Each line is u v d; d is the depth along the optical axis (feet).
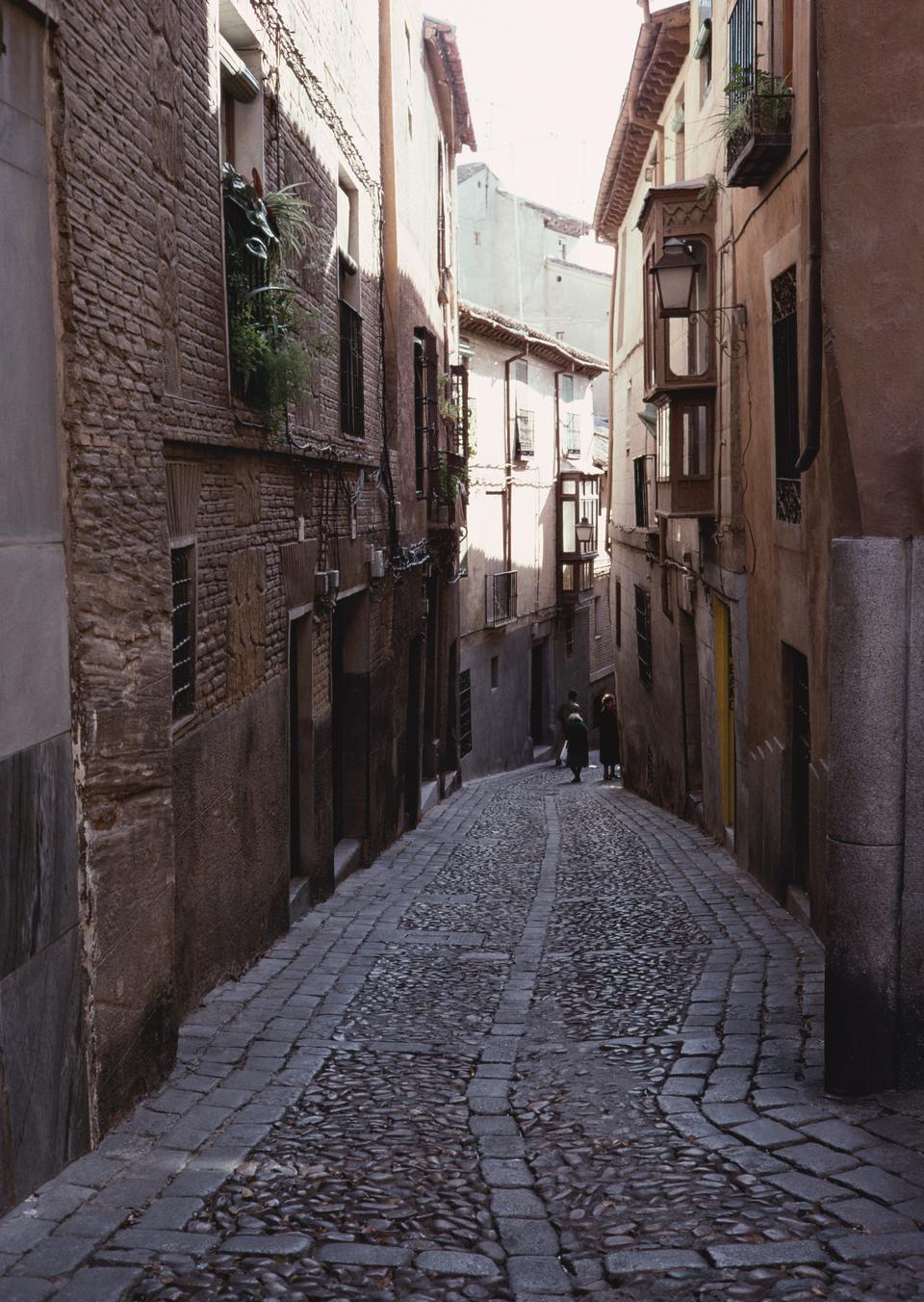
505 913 34.45
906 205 17.01
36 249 14.85
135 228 18.17
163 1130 16.60
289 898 31.19
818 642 26.89
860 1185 14.02
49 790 14.76
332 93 36.73
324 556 35.60
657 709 61.62
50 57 15.25
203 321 23.47
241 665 26.22
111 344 17.04
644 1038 21.20
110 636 16.78
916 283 17.06
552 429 100.73
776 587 32.07
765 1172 14.67
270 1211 13.74
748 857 37.14
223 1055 20.40
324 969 27.12
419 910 34.76
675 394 42.24
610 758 83.92
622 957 27.91
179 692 22.26
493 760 86.22
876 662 17.19
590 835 50.80
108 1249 12.46
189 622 22.70
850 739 17.29
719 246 40.78
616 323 84.23
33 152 14.80
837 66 17.28
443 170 65.16
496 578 85.20
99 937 16.25
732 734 43.11
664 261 40.11
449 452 61.21
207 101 23.89
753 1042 20.30
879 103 17.17
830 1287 11.38
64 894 15.14
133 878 17.42
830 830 17.53
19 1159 13.73
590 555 103.71
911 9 17.07
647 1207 13.76
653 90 57.31
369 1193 14.34
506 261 127.44
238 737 25.95
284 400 27.48
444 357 65.46
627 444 76.23
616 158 69.82
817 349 22.21
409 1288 11.68
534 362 95.35
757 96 29.43
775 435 31.58
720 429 40.81
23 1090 13.84
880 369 17.11
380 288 45.98
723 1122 16.66
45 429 15.02
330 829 36.78
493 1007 24.45
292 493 31.35
